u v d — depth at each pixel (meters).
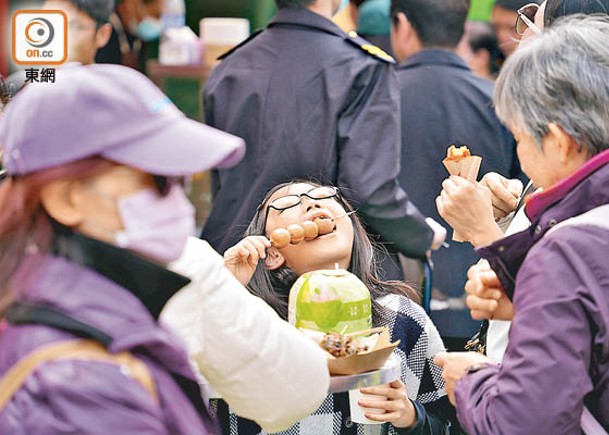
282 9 4.86
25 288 1.99
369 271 3.77
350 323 3.13
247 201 4.69
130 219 2.04
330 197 3.70
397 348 3.67
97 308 1.98
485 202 3.25
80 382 1.87
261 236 3.57
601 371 2.62
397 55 5.39
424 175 5.11
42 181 2.01
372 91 4.67
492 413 2.63
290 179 4.65
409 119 5.12
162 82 7.30
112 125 2.02
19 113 2.04
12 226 2.03
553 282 2.60
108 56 6.27
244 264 3.51
